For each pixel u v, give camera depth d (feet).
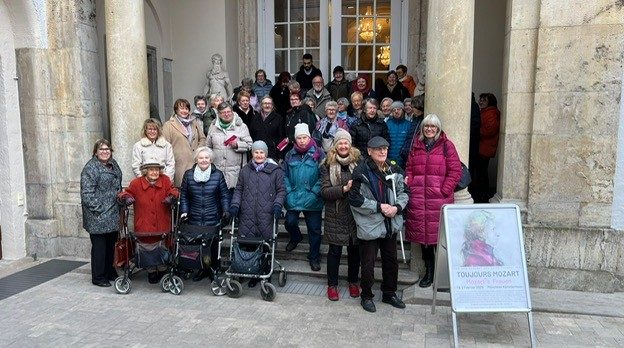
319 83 24.29
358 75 29.12
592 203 16.46
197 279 18.38
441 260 14.74
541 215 16.87
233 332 14.01
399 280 17.35
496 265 13.30
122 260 16.90
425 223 15.85
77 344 13.37
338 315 15.19
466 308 13.03
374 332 14.01
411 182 16.10
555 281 16.76
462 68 16.63
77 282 18.40
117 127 20.18
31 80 20.79
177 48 29.55
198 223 17.30
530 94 16.81
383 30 28.48
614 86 15.85
